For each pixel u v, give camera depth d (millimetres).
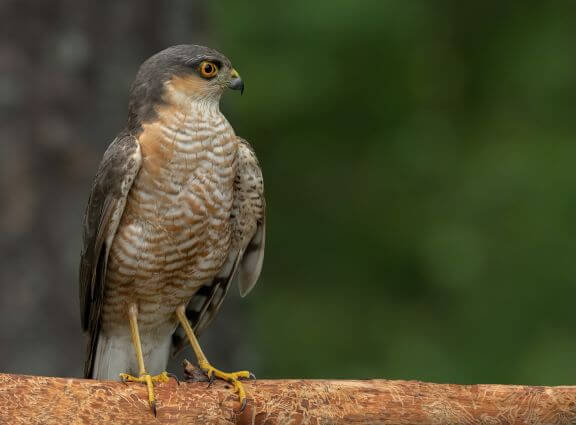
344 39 13773
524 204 13070
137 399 6609
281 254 14422
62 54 10117
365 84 14188
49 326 9844
